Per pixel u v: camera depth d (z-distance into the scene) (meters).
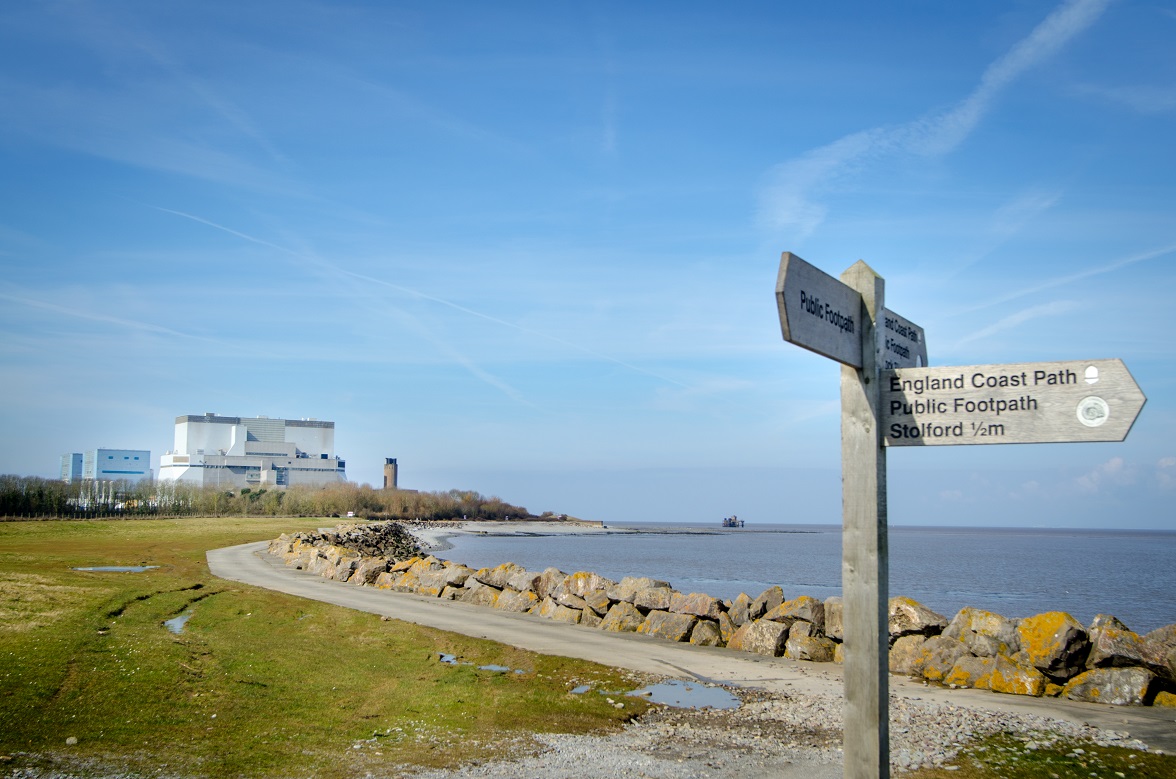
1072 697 12.20
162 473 174.25
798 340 4.95
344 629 18.53
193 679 12.77
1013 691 12.59
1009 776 8.47
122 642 15.18
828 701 12.41
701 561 89.06
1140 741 9.75
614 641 17.67
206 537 59.97
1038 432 5.37
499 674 14.26
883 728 5.43
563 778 8.64
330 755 9.36
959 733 10.12
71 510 102.69
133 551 42.72
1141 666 12.03
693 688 13.32
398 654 15.86
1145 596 50.91
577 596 20.81
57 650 14.02
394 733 10.38
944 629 14.63
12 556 36.22
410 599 24.30
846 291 5.64
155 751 9.18
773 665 15.23
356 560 30.56
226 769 8.70
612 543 148.38
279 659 14.87
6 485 101.38
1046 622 13.02
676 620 18.14
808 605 16.45
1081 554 132.38
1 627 16.02
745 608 17.73
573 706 11.95
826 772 8.88
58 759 8.70
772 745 9.98
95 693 11.46
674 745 9.98
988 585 60.25
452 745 9.87
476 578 24.12
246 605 21.97
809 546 147.00
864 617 5.55
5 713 10.22
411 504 185.38
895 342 6.30
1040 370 5.40
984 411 5.52
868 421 5.76
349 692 12.65
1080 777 8.42
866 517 5.66
